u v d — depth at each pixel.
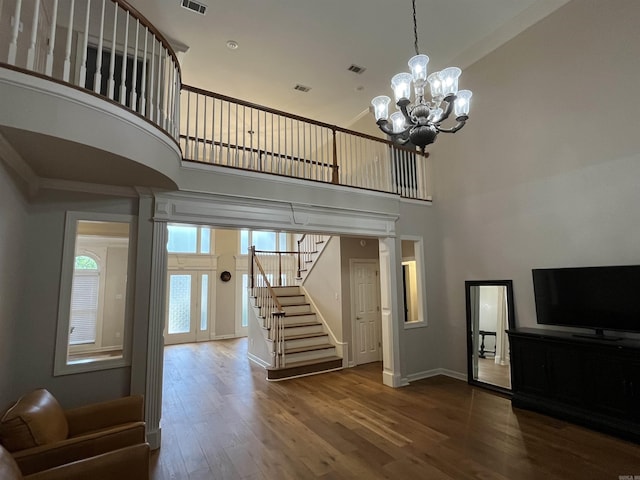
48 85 2.22
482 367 4.91
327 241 6.73
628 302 3.39
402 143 3.05
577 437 3.22
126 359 3.29
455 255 5.48
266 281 6.47
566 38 4.19
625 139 3.64
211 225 3.85
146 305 3.38
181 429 3.56
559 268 3.98
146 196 3.51
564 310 3.88
